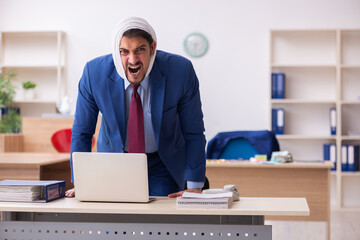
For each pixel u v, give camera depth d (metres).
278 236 5.08
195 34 6.80
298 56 6.82
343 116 6.83
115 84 2.52
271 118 6.63
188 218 2.56
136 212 2.17
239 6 6.79
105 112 2.53
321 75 6.82
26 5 7.03
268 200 2.47
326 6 6.74
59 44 6.79
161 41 6.85
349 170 6.53
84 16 6.95
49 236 2.35
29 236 2.36
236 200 2.46
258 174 4.50
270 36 6.63
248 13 6.80
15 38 7.08
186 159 2.69
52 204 2.30
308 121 6.84
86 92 2.58
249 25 6.79
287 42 6.83
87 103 2.60
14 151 5.98
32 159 4.08
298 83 6.83
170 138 2.63
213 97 6.82
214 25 6.81
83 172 2.34
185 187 3.14
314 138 6.71
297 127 6.84
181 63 2.57
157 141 2.54
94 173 2.33
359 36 6.77
